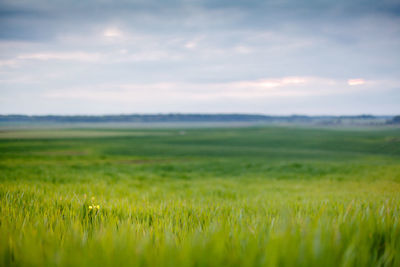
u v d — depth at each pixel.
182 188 15.64
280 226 2.13
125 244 1.58
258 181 21.73
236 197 11.22
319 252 1.30
